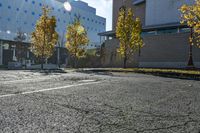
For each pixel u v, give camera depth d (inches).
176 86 371.6
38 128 129.3
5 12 2925.7
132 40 1262.3
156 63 1604.3
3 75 658.2
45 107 189.9
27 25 3161.9
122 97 248.8
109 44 2069.4
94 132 124.6
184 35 1444.4
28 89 306.3
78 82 419.8
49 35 1557.6
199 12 745.0
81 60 2251.5
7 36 2471.7
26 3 3144.7
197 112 179.8
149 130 130.2
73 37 1647.4
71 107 191.6
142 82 432.5
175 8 1814.7
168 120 153.6
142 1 2217.0
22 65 2117.4
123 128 133.3
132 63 1811.0
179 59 1465.3
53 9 3462.1
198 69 1090.1
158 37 1605.6
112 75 685.3
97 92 285.6
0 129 126.1
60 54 2972.4
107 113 171.6
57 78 522.0
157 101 227.9
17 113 165.9
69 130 127.0
